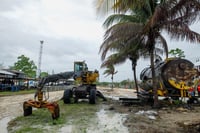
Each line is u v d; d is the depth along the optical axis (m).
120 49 13.42
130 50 13.41
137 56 18.05
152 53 12.79
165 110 11.20
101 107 12.37
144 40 12.43
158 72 14.08
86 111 10.64
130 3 6.29
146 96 14.74
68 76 10.53
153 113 10.19
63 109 11.26
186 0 7.23
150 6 11.52
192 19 7.55
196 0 7.03
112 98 19.50
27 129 6.62
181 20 8.48
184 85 13.57
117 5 6.00
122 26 11.05
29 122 7.72
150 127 7.02
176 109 11.48
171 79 13.47
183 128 6.92
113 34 11.43
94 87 15.55
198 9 7.12
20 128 6.78
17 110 10.80
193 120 8.26
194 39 9.16
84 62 17.20
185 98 14.11
